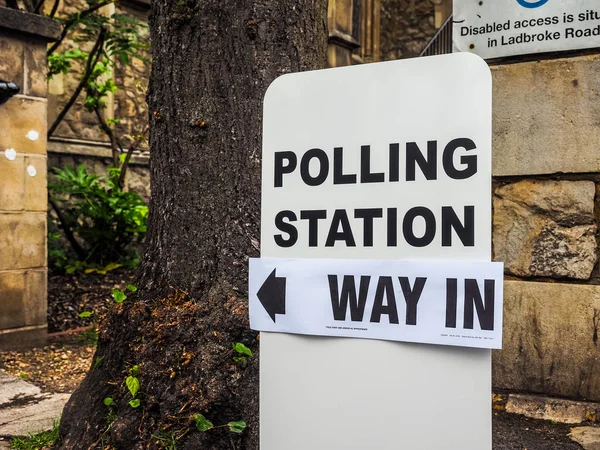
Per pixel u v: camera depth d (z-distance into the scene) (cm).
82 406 246
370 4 1051
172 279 238
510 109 334
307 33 245
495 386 340
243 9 235
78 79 912
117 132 974
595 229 318
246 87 234
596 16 311
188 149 239
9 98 485
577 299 319
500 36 332
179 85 241
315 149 151
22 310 496
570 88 320
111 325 247
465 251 135
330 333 146
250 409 212
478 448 133
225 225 233
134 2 987
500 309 130
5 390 391
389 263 141
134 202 791
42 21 499
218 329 219
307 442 149
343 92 148
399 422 140
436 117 138
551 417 318
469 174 135
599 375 315
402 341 140
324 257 149
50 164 876
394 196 142
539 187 329
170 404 217
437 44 599
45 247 512
